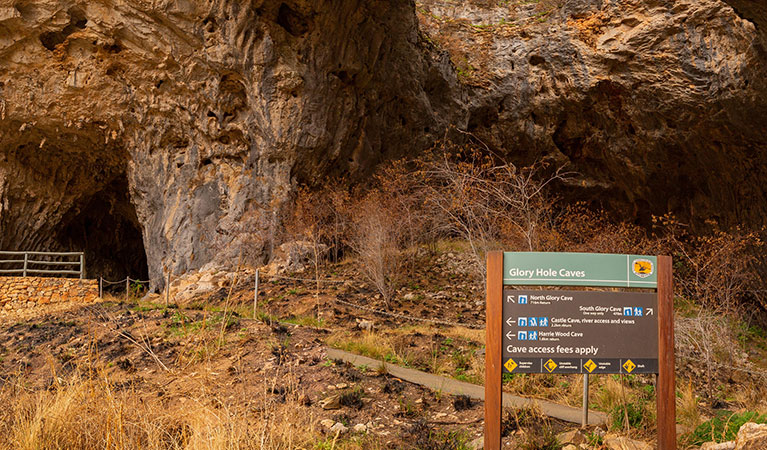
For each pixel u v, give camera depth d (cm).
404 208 1411
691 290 1223
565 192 2128
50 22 1316
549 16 1997
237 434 373
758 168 1535
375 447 408
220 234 1429
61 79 1409
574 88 1891
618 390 536
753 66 1374
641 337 355
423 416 477
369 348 707
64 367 637
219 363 617
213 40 1341
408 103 1750
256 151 1448
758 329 1272
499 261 354
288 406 472
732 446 312
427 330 902
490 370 345
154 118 1470
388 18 1540
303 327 805
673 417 350
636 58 1728
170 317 834
